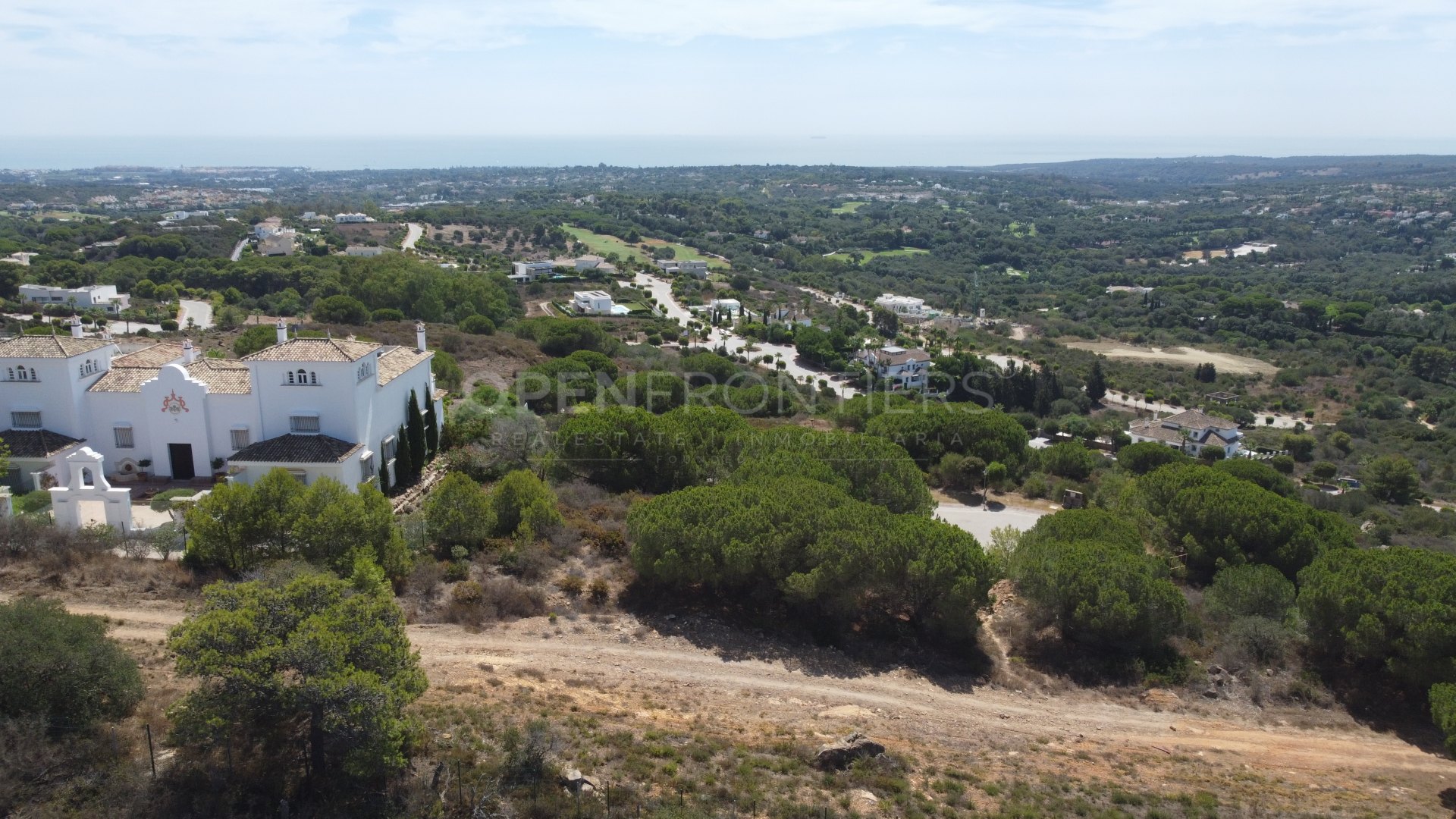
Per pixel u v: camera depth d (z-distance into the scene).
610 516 41.19
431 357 52.25
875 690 29.34
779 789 22.08
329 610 21.31
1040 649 33.41
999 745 26.41
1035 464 65.75
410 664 21.92
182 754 20.48
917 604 33.16
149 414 42.66
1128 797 23.39
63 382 42.03
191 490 41.28
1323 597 32.72
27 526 32.84
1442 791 25.81
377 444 44.62
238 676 18.98
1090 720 28.95
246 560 31.91
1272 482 58.62
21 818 17.80
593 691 26.97
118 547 34.16
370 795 19.83
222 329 94.19
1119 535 38.53
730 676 29.22
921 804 21.95
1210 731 28.89
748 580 34.19
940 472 58.59
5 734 18.81
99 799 18.73
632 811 20.23
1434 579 31.59
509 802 20.02
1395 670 30.70
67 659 20.50
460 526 36.38
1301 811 23.45
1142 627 32.38
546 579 34.66
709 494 35.50
